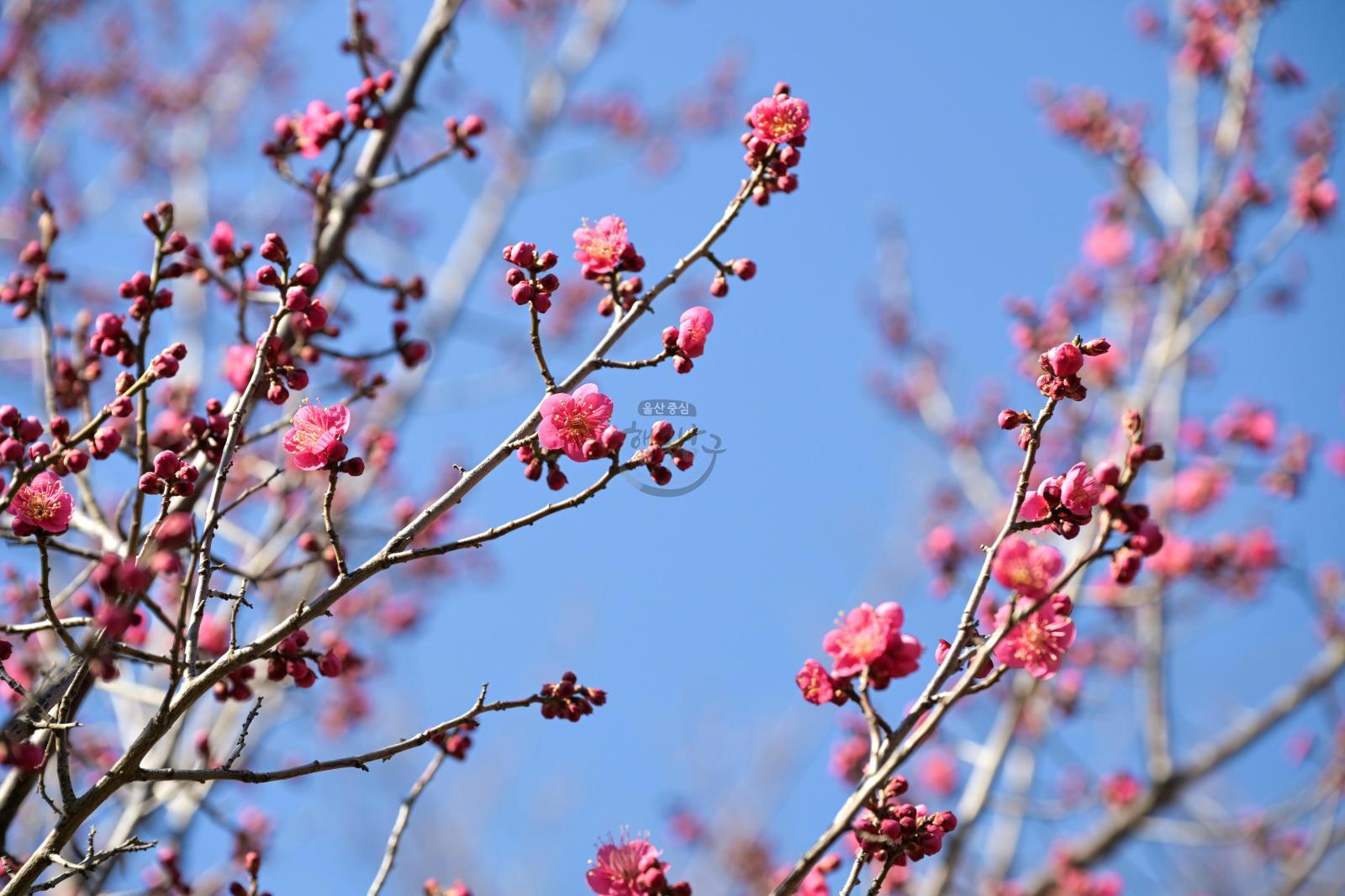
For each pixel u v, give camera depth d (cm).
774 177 428
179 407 660
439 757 481
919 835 373
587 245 421
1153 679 973
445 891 496
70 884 584
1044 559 384
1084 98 1126
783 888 354
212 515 371
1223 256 1032
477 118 657
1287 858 1066
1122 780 997
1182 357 1029
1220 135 1053
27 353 1012
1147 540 373
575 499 364
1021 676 838
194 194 1188
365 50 655
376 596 918
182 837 648
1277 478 1048
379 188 645
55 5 1220
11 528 407
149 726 358
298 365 580
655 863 386
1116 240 1134
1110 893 932
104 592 336
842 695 386
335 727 980
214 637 700
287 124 606
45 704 418
